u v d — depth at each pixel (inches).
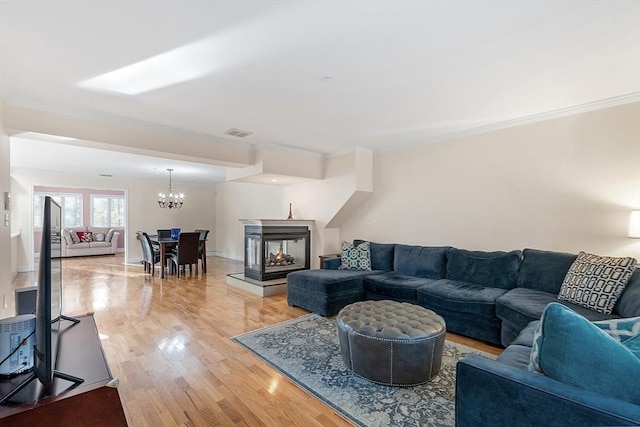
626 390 39.4
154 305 165.3
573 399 40.0
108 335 123.2
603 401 39.0
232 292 194.9
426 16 67.1
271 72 93.3
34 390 46.5
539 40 76.7
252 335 123.6
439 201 168.1
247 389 85.9
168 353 107.4
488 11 65.6
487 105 121.4
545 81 100.0
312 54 83.0
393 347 85.3
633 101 111.2
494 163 147.1
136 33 73.4
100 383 48.8
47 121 119.2
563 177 127.0
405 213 184.4
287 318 145.7
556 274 115.0
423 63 88.2
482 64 88.9
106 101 116.2
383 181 196.5
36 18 67.3
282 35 74.3
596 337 42.1
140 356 105.0
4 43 77.3
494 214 147.2
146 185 333.4
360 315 99.7
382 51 81.6
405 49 80.7
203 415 74.6
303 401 80.5
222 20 68.4
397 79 98.3
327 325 135.8
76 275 249.3
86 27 70.9
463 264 143.8
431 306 130.7
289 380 90.6
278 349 110.9
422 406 78.2
